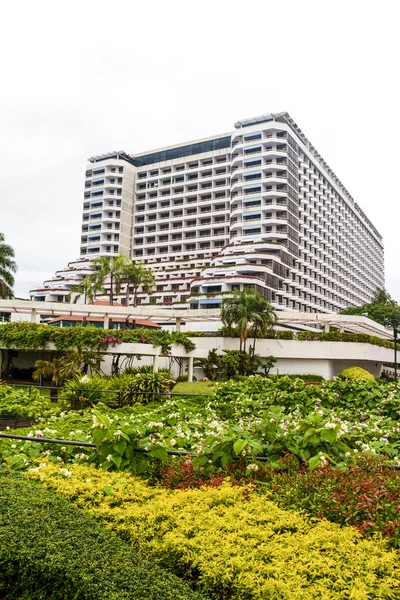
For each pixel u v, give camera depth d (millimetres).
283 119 84500
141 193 102625
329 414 11258
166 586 3447
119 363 34688
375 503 4582
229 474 6000
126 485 5750
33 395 15727
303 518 4629
